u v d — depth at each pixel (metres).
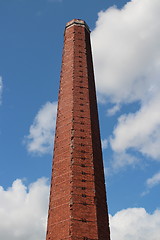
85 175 32.41
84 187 31.39
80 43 48.06
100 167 35.31
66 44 48.44
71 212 29.12
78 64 44.31
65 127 37.09
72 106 38.72
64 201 30.44
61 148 35.34
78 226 28.31
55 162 34.53
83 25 51.81
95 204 30.45
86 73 43.56
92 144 35.62
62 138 36.25
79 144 35.00
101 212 30.86
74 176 31.94
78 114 38.03
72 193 30.50
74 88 40.84
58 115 39.16
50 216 30.34
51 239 28.53
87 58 46.28
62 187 31.73
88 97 40.53
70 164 33.03
